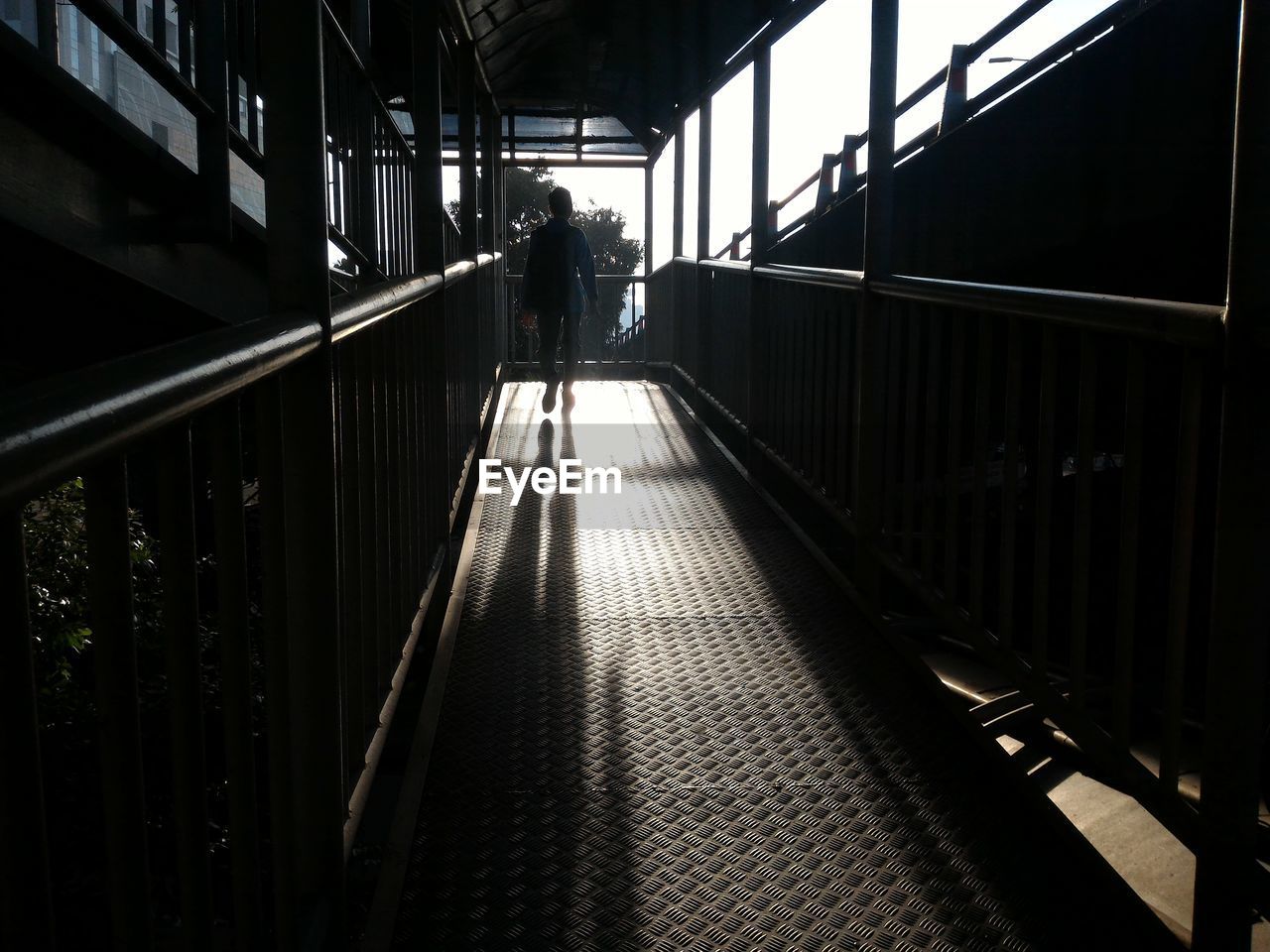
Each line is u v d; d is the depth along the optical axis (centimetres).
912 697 304
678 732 283
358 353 206
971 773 264
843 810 246
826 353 423
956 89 457
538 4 690
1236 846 177
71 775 399
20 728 75
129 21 256
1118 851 298
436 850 228
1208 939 181
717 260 661
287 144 161
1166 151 296
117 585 92
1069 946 200
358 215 451
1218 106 279
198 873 112
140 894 97
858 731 284
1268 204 163
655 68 835
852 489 410
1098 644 382
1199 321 176
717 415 690
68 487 471
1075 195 327
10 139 216
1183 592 189
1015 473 254
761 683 313
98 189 260
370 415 222
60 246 241
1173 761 193
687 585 399
